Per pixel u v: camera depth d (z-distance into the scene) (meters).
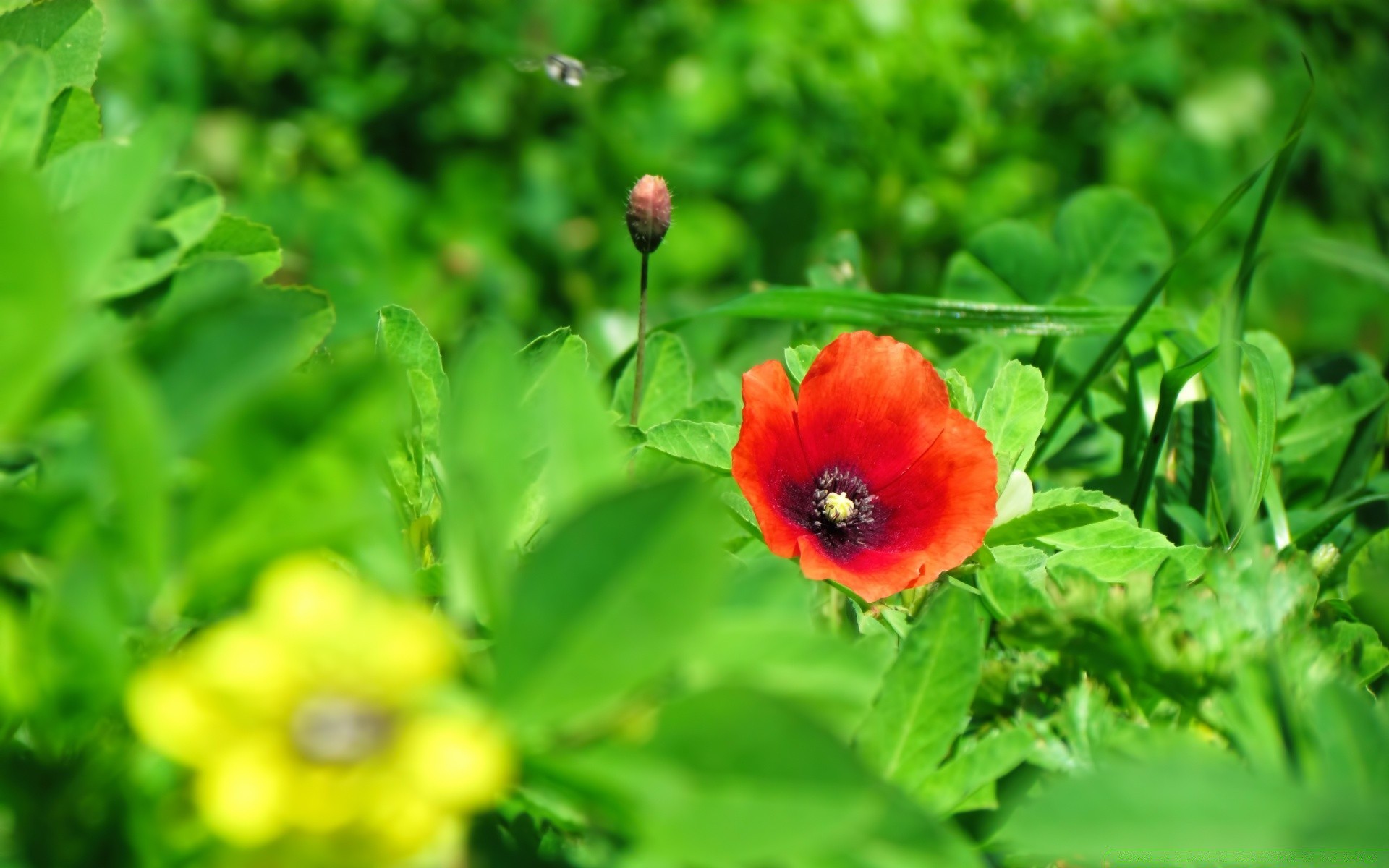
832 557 0.71
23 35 0.69
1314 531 0.76
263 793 0.56
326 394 0.59
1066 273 0.90
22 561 0.62
